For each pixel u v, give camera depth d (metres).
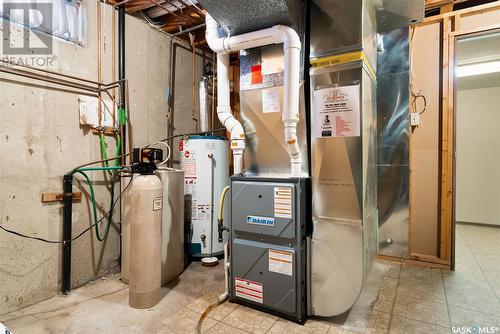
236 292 1.98
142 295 1.91
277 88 1.91
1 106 1.82
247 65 2.02
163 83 3.05
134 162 2.03
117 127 2.52
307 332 1.66
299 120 1.86
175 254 2.45
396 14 2.29
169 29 3.16
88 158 2.32
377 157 2.84
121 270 2.38
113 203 2.50
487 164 4.57
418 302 2.00
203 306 1.95
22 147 1.92
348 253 1.71
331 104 1.75
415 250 2.79
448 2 2.60
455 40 2.58
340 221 1.73
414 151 2.78
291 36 1.69
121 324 1.72
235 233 2.00
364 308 1.93
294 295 1.75
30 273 1.96
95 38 2.38
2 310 1.82
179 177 2.53
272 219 1.81
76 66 2.24
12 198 1.87
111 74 2.50
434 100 2.70
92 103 2.32
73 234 2.22
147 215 1.92
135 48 2.73
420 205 2.77
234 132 2.04
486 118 4.57
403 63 2.73
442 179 2.64
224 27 1.85
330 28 1.75
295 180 1.74
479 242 3.56
